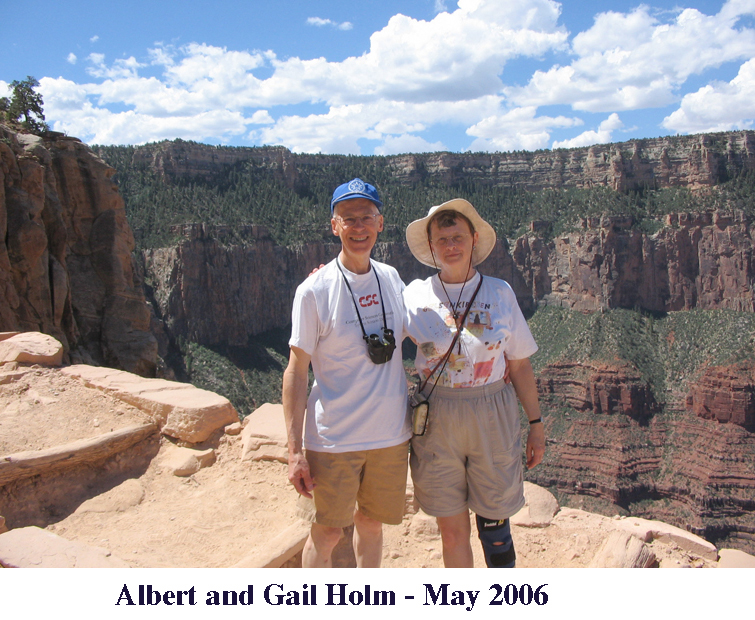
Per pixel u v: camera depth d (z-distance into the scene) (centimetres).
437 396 378
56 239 2234
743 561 492
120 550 466
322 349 367
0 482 523
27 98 2478
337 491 364
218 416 668
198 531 499
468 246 380
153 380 779
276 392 7369
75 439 638
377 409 365
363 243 368
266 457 614
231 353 7625
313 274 375
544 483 6912
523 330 390
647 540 525
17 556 373
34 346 856
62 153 2481
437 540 520
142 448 639
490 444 375
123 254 2633
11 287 1856
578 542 507
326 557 383
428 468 380
